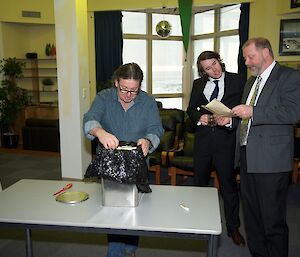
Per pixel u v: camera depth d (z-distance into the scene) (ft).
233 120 8.14
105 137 5.43
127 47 26.94
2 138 22.85
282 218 6.99
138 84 5.68
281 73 6.59
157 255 8.78
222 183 8.91
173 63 28.68
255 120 6.41
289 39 19.01
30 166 17.93
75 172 15.30
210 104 7.31
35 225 5.13
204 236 4.82
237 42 23.50
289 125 6.74
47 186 6.72
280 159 6.63
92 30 23.40
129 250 6.39
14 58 23.53
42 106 22.82
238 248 9.03
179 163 13.51
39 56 26.58
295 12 18.35
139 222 4.99
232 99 8.52
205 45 27.20
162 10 25.86
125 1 22.35
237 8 23.18
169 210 5.46
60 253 8.93
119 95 6.01
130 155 5.29
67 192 6.25
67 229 5.06
